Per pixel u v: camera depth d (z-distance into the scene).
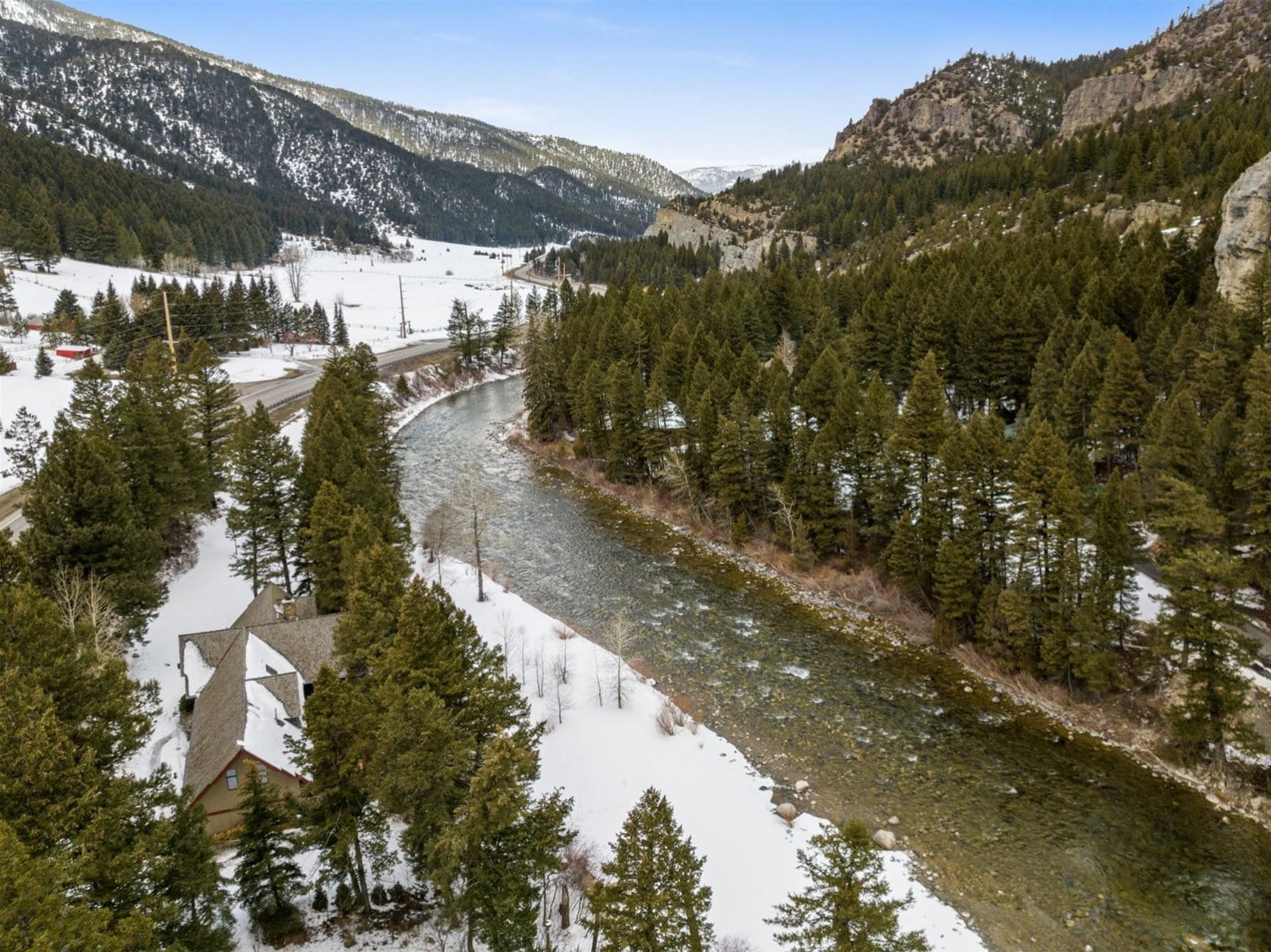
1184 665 38.00
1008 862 32.03
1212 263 77.31
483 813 22.11
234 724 31.81
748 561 62.69
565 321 114.19
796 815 34.81
